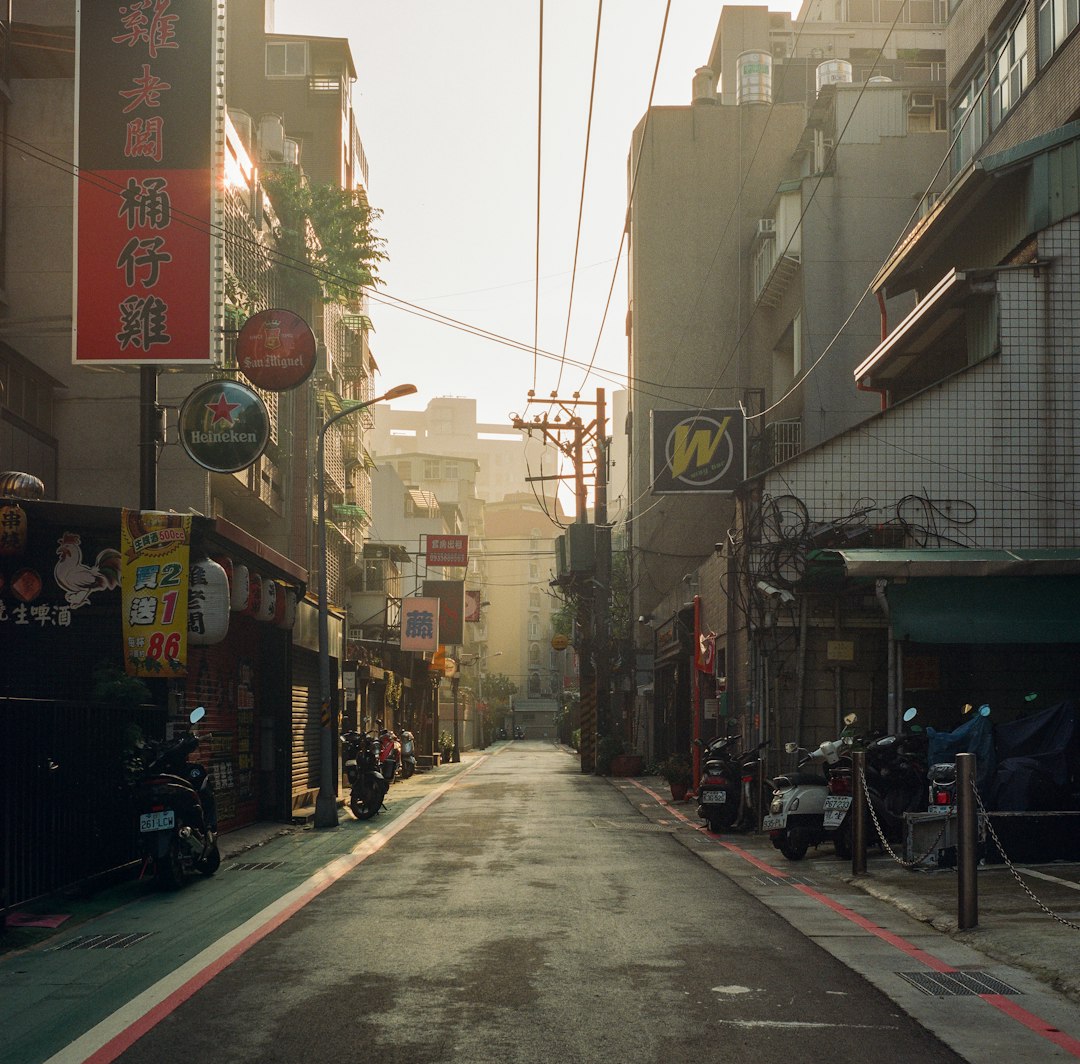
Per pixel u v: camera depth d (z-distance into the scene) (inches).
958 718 665.6
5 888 342.3
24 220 853.2
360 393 1598.2
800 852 514.6
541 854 539.2
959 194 719.7
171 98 644.1
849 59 1839.3
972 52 964.0
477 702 3449.8
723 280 1633.9
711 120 1664.6
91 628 514.3
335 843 598.9
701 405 1614.2
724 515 1584.6
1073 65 759.1
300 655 826.8
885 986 261.7
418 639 1611.7
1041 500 668.1
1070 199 668.1
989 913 351.6
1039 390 668.7
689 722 1171.3
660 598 1594.5
